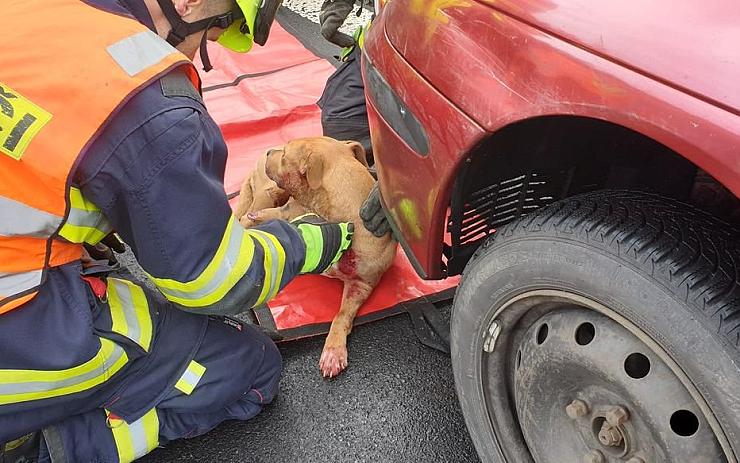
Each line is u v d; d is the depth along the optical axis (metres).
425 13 1.59
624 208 1.32
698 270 1.17
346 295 2.51
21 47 1.43
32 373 1.59
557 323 1.41
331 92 3.29
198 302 1.70
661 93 1.11
